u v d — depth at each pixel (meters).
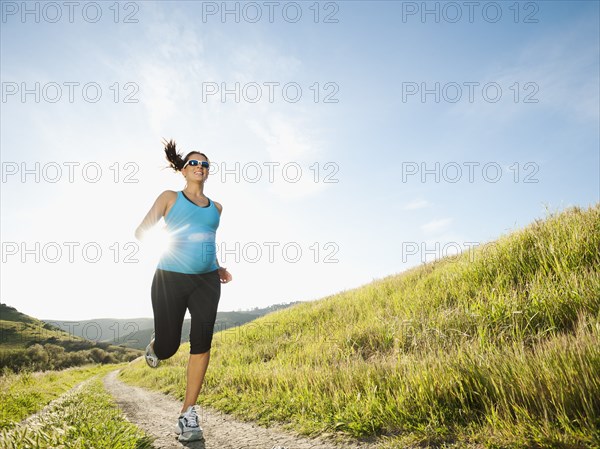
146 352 3.07
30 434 2.54
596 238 5.84
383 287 11.55
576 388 2.09
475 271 7.39
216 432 3.29
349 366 4.62
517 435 1.96
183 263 2.87
